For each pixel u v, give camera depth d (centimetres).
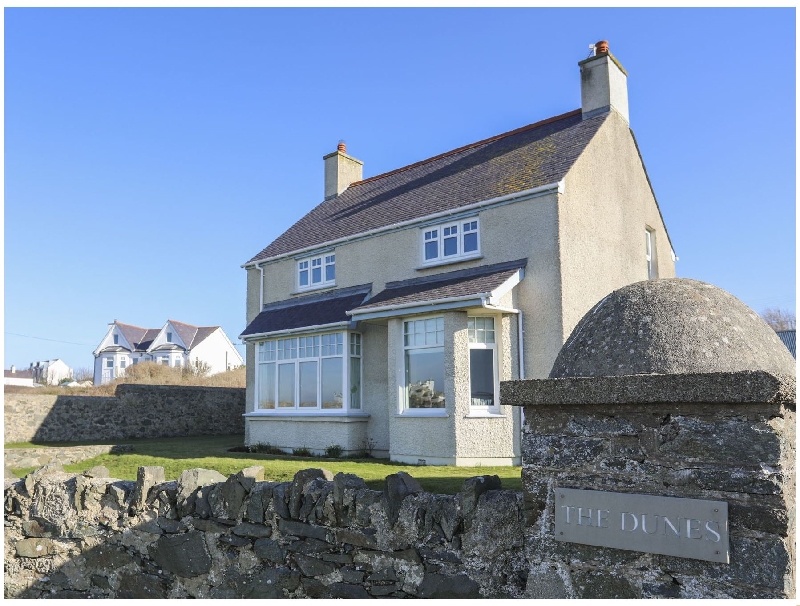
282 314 1759
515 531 490
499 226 1370
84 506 788
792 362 428
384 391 1505
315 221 1991
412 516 552
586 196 1385
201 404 2280
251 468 697
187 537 704
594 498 389
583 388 394
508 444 1297
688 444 362
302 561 622
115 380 4478
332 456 1481
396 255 1559
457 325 1283
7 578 823
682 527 356
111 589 755
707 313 421
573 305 1290
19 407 1884
